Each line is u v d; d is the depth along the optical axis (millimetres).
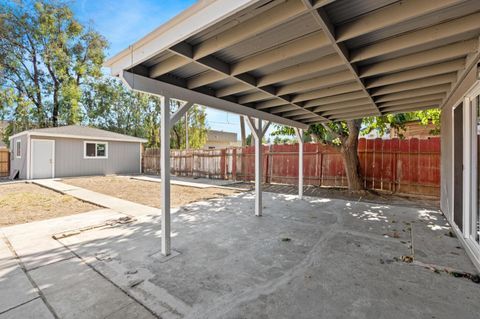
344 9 1944
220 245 3400
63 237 3689
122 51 2580
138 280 2473
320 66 2838
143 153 15734
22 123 16281
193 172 13055
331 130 7727
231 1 1783
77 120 17594
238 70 2812
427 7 1786
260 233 3904
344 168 8453
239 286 2369
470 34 2314
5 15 14273
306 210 5453
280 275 2576
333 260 2918
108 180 11141
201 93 3559
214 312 1994
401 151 7430
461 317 1899
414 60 2730
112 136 13727
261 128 5004
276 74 3186
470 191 3238
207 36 2279
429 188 6973
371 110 5352
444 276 2523
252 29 2021
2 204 5902
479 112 3555
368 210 5418
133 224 4410
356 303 2086
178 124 20156
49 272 2617
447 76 3369
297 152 9453
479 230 3482
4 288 2305
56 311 1983
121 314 1960
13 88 15844
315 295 2211
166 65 2729
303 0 1676
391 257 2984
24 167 11211
